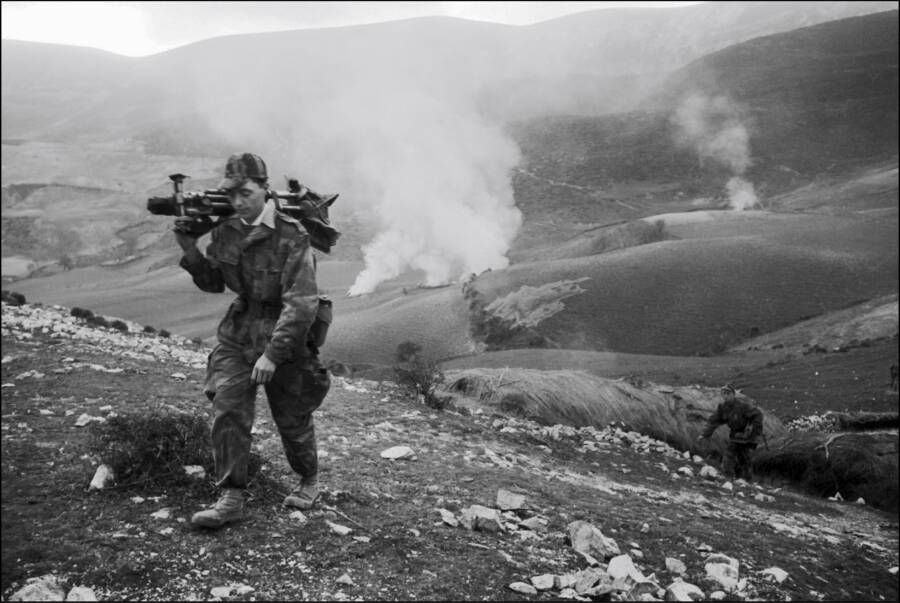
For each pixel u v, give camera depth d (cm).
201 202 478
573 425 1299
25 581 420
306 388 536
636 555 610
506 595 482
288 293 486
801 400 4166
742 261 16325
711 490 1031
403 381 1176
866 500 1266
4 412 759
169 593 427
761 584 618
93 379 941
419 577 486
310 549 497
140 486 550
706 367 8162
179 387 946
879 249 17362
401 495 642
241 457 502
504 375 1371
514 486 734
